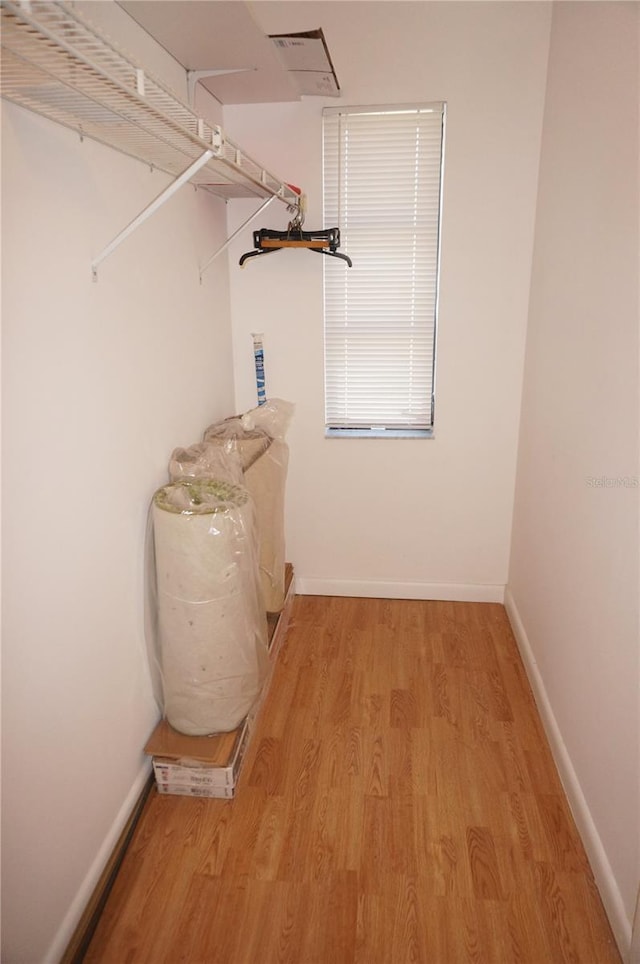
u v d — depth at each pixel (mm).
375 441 2986
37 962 1352
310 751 2139
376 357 2941
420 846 1775
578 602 1916
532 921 1568
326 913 1591
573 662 1951
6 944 1241
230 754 1908
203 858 1744
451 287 2734
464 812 1890
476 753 2129
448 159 2580
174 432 2141
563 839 1797
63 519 1406
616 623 1589
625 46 1609
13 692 1237
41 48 883
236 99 2539
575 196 2037
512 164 2561
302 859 1738
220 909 1603
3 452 1175
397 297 2838
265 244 2461
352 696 2430
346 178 2693
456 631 2896
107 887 1636
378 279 2820
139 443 1836
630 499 1514
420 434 2984
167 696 1960
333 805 1917
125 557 1760
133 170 1714
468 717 2307
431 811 1895
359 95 2551
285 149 2650
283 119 2611
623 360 1587
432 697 2422
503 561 3098
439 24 2412
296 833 1821
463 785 1992
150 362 1906
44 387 1310
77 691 1503
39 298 1281
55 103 1157
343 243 2785
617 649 1579
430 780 2012
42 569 1325
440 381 2865
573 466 1995
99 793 1642
